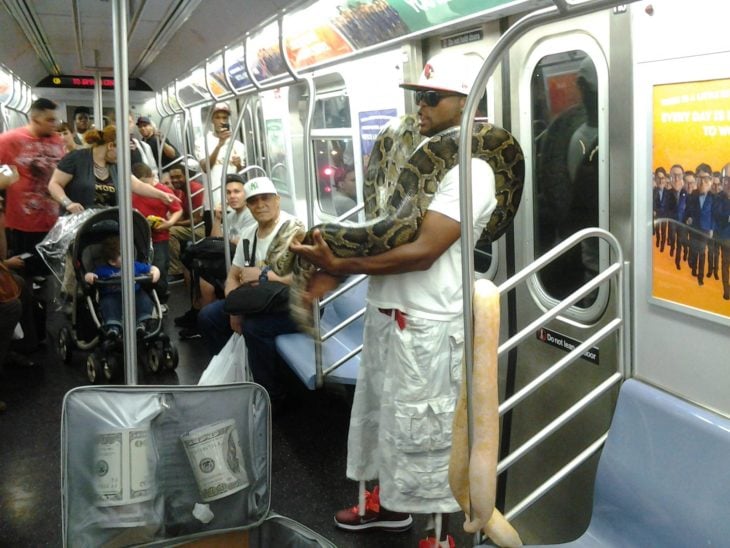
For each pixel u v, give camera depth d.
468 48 3.82
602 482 2.67
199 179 10.73
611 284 3.04
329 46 5.20
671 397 2.54
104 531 2.42
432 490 3.36
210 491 2.60
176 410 2.57
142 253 6.56
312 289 3.79
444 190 3.10
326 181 6.70
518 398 2.68
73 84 15.24
